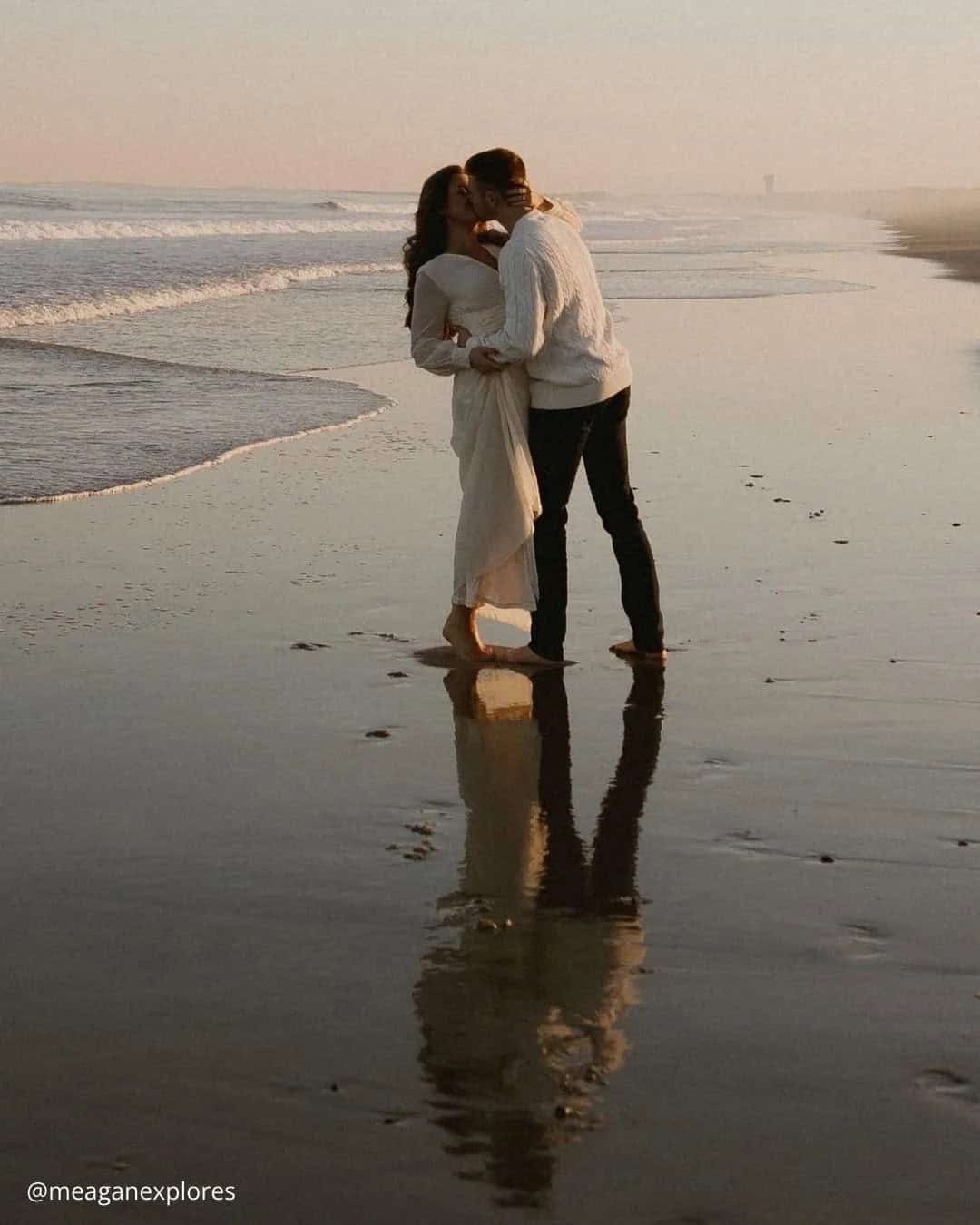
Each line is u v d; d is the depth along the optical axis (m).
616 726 4.14
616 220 80.88
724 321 16.89
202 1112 2.22
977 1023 2.48
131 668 4.59
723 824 3.42
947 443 8.78
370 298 19.69
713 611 5.32
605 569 5.96
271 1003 2.56
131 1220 1.97
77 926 2.86
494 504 4.70
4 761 3.78
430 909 2.96
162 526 6.53
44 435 8.59
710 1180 2.05
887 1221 1.97
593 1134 2.16
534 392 4.71
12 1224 1.96
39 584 5.55
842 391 11.09
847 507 7.00
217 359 12.65
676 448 8.61
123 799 3.54
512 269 4.53
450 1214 1.99
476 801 3.56
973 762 3.82
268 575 5.75
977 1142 2.13
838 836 3.34
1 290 17.92
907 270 29.19
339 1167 2.09
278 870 3.14
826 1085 2.29
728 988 2.61
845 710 4.25
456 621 4.78
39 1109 2.22
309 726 4.11
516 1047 2.41
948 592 5.55
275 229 45.72
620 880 3.10
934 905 2.97
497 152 4.68
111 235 37.31
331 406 10.07
